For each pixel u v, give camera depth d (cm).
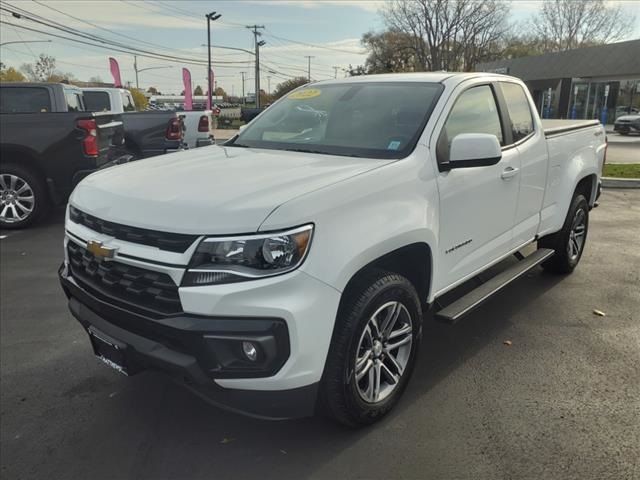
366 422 293
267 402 244
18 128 724
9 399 328
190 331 232
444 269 339
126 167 332
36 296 498
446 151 333
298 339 238
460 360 373
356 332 267
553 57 3762
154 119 1044
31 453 279
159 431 297
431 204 311
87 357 381
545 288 510
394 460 272
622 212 853
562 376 351
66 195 763
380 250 269
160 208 250
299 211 240
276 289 232
